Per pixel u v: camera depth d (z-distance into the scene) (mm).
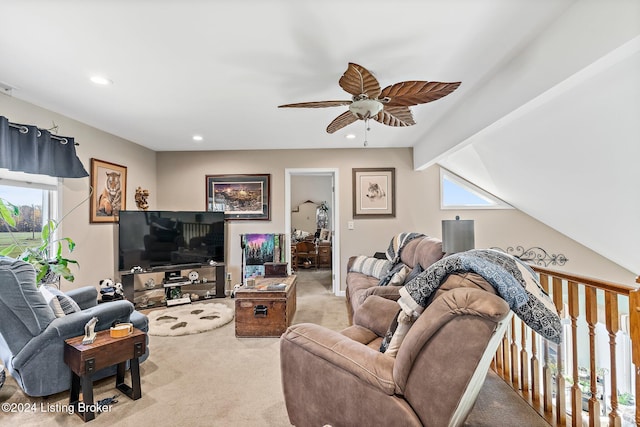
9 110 2846
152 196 5090
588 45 1614
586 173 2754
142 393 2201
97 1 1638
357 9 1723
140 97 2924
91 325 2014
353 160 5078
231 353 2852
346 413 1439
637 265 3711
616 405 1616
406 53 2172
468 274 1298
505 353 2436
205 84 2648
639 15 1385
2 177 2844
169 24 1842
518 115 2314
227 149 5148
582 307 4176
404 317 1445
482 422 1868
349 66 1773
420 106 3154
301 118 3547
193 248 4684
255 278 3922
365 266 4238
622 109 2002
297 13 1752
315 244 7758
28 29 1875
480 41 2031
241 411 2002
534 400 2066
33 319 2004
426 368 1245
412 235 3797
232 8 1705
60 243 3090
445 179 5004
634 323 1278
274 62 2289
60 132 3357
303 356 1619
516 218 4754
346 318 3840
